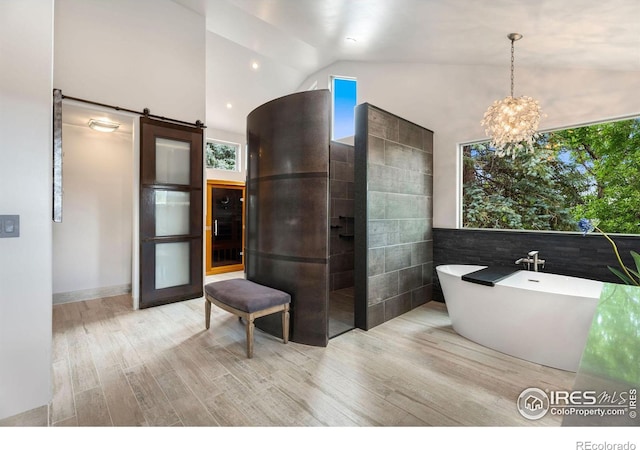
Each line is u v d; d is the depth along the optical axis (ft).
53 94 6.93
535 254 10.49
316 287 9.16
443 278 10.46
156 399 6.42
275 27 13.76
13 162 5.90
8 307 5.86
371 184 10.59
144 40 12.25
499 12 7.41
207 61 17.26
